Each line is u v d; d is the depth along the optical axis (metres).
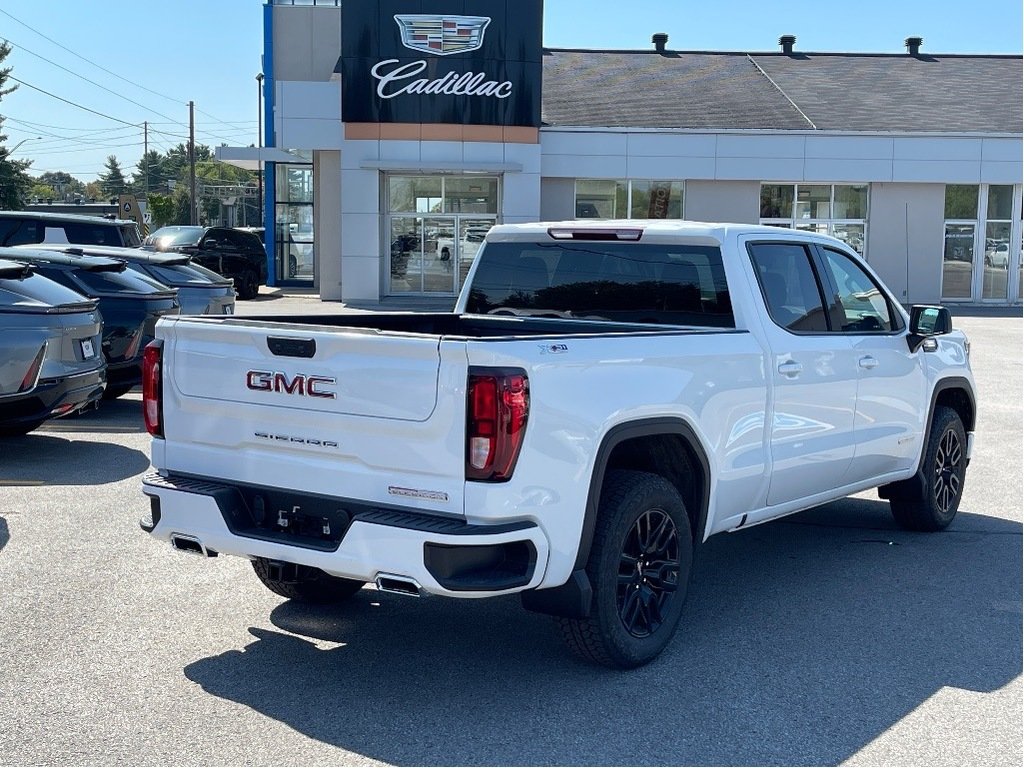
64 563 6.58
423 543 4.18
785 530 7.83
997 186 32.62
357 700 4.67
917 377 7.21
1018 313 30.05
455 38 28.95
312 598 5.92
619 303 6.21
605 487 4.88
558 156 31.05
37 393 9.32
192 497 4.82
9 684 4.78
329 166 31.38
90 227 17.06
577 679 4.93
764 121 32.28
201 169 170.38
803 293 6.31
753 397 5.66
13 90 65.44
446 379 4.23
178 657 5.14
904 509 7.64
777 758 4.18
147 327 12.66
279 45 35.19
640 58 38.75
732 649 5.34
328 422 4.52
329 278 31.67
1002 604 6.10
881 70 38.22
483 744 4.26
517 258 6.57
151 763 4.06
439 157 29.38
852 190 32.41
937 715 4.59
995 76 37.84
